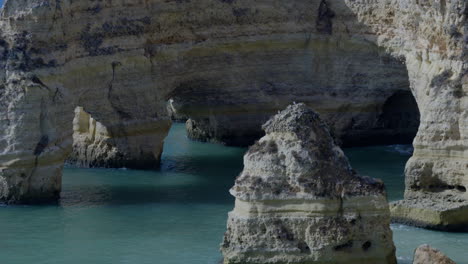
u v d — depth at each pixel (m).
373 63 75.00
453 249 49.88
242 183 42.06
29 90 61.31
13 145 60.84
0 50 62.69
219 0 75.12
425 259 41.91
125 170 71.31
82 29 67.62
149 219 56.31
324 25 76.25
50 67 63.22
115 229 54.28
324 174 41.66
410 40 68.12
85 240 52.31
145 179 67.75
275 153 42.06
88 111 69.50
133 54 70.81
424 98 61.62
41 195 61.31
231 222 42.31
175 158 75.81
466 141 56.69
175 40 73.75
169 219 56.25
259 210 41.66
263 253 41.53
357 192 41.31
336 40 75.88
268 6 76.25
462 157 56.81
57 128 62.91
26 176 60.88
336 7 75.81
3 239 52.81
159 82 73.12
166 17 72.94
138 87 71.56
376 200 41.34
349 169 42.19
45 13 63.62
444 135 57.38
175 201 60.75
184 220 55.94
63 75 64.38
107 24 69.31
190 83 76.06
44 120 62.03
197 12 74.44
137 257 49.25
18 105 61.22
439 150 57.50
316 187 41.34
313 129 42.59
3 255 50.03
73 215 57.62
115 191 63.88
